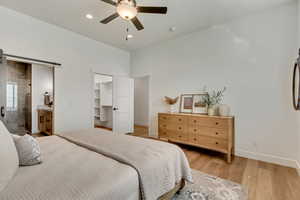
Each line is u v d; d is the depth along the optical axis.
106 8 2.64
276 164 2.56
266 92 2.67
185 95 3.72
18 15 2.77
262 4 2.50
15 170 1.05
